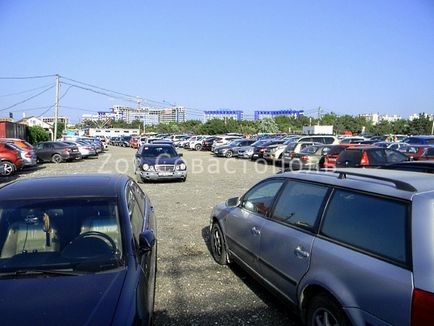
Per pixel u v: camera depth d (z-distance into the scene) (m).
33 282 2.97
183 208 10.16
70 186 4.07
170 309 4.41
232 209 5.36
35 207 3.65
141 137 53.56
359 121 104.19
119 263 3.23
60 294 2.80
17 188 4.02
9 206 3.65
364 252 2.99
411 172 3.68
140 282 3.10
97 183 4.21
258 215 4.61
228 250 5.46
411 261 2.60
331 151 15.84
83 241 3.40
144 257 3.56
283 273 3.87
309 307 3.46
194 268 5.67
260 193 4.80
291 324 4.04
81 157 28.61
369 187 3.22
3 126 33.94
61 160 26.47
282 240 3.91
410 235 2.68
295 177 4.23
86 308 2.64
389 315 2.63
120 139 60.62
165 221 8.66
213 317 4.22
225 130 97.31
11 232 3.44
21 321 2.51
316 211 3.65
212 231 6.01
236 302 4.56
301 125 106.94
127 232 3.54
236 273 5.45
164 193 12.72
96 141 39.91
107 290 2.86
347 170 3.89
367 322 2.79
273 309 4.38
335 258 3.16
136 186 5.32
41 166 23.81
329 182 3.69
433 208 2.67
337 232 3.32
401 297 2.56
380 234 2.93
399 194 2.93
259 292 4.83
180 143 50.09
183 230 7.83
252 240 4.58
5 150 18.81
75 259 3.25
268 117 104.69
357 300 2.88
